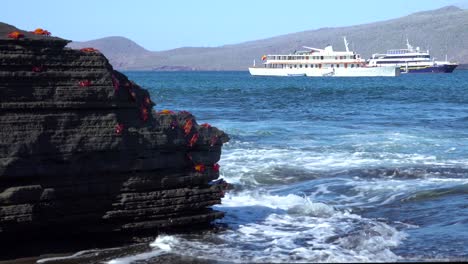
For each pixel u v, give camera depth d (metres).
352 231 13.12
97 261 11.01
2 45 10.59
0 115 10.48
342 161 22.09
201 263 11.02
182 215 12.59
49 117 10.87
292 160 22.11
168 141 12.10
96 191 11.39
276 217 14.38
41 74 10.88
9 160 10.42
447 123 36.25
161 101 54.84
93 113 11.34
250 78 160.38
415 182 18.41
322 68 159.38
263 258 11.31
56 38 11.23
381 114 42.88
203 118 38.19
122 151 11.59
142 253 11.47
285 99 61.25
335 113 43.50
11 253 11.06
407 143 26.72
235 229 13.24
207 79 154.00
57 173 10.95
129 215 11.83
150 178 11.96
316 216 14.53
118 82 11.64
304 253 11.61
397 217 14.55
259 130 31.09
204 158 12.70
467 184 17.70
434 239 12.55
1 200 10.38
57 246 11.41
